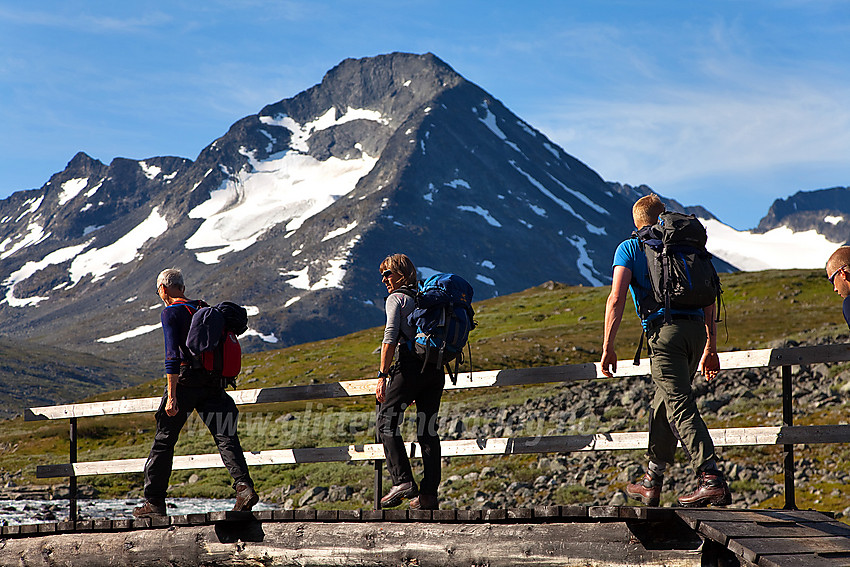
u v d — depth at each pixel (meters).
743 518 6.31
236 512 7.76
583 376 7.94
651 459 7.54
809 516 6.66
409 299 7.97
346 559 7.35
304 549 7.50
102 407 9.91
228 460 8.16
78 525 8.47
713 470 6.66
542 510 6.62
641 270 7.14
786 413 7.38
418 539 7.10
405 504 20.86
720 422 25.80
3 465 39.56
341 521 7.49
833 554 5.60
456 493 21.52
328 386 8.94
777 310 76.12
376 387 8.07
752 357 7.41
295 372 80.31
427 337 7.83
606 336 7.06
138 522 8.16
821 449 20.48
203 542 7.91
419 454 8.88
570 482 21.22
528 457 24.78
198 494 26.39
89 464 9.88
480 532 6.88
